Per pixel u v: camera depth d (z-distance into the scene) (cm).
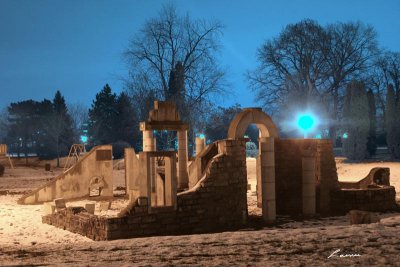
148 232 1617
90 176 2708
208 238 1231
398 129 5144
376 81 7044
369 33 5681
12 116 8419
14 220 2028
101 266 938
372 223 1414
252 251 1033
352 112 5084
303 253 993
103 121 7325
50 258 1076
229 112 7706
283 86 5575
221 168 1820
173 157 1681
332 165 2266
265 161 1950
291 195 2225
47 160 6831
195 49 5156
